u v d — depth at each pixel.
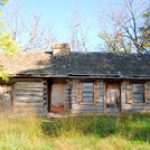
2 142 12.52
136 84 28.67
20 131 14.57
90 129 16.19
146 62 30.41
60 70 27.58
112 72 27.88
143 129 16.47
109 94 28.55
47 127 17.05
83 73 27.23
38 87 27.50
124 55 31.42
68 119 17.50
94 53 31.34
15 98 27.11
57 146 12.62
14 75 26.44
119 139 13.52
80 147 12.55
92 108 27.89
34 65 28.19
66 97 28.02
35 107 27.27
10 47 18.36
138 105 28.41
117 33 45.50
